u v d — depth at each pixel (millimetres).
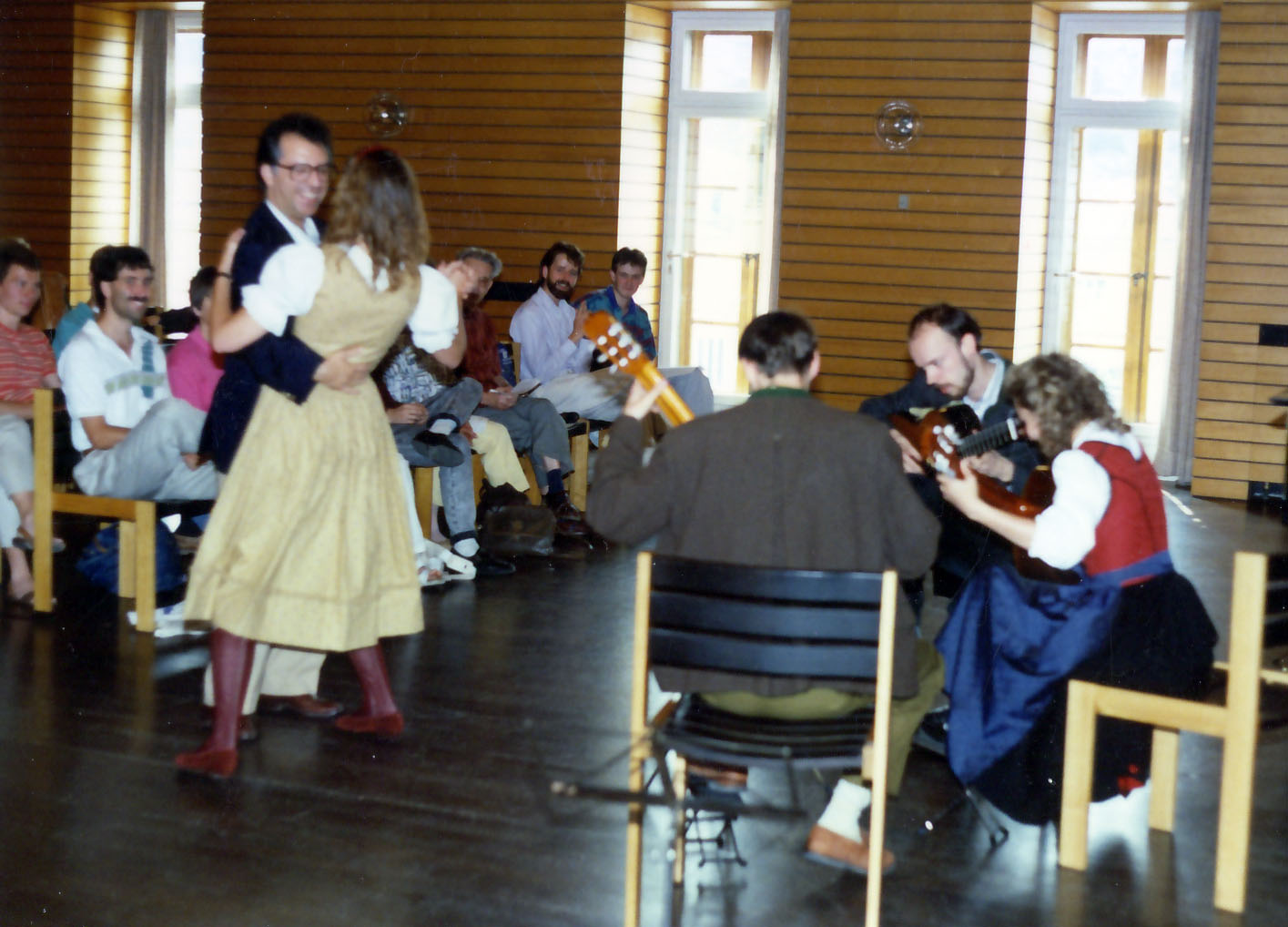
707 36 9398
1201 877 2961
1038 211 8711
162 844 2979
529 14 9047
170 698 3914
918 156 8508
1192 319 8445
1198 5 8211
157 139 10570
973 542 3711
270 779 3348
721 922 2697
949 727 3057
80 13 10219
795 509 2553
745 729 2553
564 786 2166
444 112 9266
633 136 9125
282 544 3217
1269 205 7793
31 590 4836
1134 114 8695
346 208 3086
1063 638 2990
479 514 6211
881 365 8727
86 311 5453
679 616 2461
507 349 6754
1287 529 7090
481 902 2756
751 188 9438
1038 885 2898
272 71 9602
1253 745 2752
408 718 3820
